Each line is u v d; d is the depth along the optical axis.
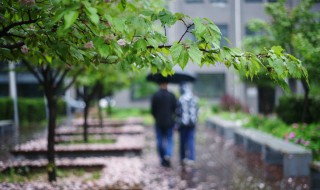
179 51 2.59
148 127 21.33
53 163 6.86
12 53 3.53
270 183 7.53
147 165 9.85
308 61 7.12
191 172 8.98
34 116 20.73
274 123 12.79
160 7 5.31
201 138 15.92
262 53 3.01
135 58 3.08
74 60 3.29
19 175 7.34
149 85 27.88
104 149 10.08
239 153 11.55
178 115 9.82
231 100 24.44
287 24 8.81
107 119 23.38
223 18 26.59
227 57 2.79
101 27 2.72
